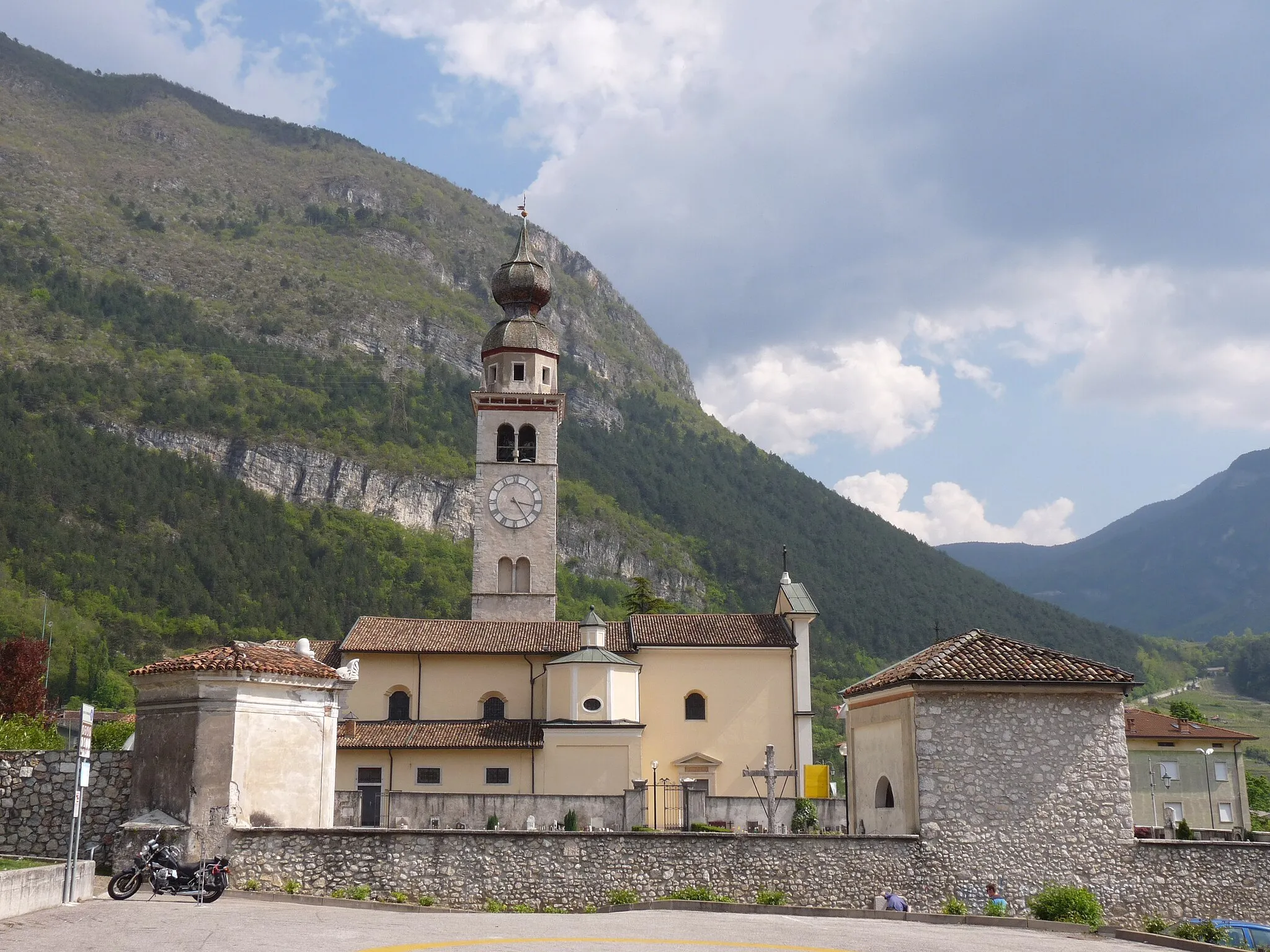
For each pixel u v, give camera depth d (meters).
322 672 37.22
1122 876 37.12
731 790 69.62
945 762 37.66
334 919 28.52
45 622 158.88
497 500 81.00
